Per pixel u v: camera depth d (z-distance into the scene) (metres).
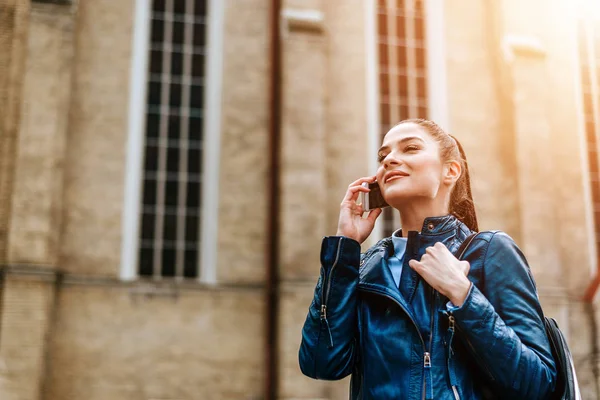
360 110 15.23
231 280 14.01
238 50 15.09
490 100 15.89
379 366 1.51
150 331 13.48
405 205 1.67
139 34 14.87
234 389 13.48
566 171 15.61
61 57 13.92
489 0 16.45
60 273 13.34
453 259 1.48
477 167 15.38
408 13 16.19
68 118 14.08
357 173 14.87
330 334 1.59
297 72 14.50
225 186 14.41
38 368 12.55
